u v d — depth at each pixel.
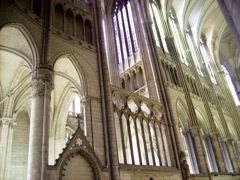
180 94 30.61
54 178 14.30
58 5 21.42
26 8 17.39
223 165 32.41
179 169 23.89
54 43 18.91
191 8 45.34
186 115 30.30
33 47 16.98
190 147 29.38
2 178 20.31
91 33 23.50
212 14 49.75
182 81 32.41
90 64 21.39
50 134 24.45
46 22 18.75
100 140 18.61
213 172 29.45
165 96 27.47
